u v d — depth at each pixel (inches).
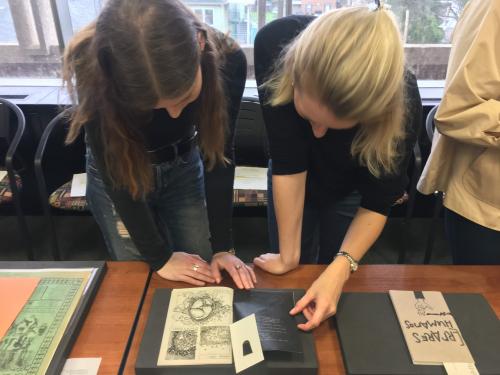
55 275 36.7
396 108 29.5
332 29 25.8
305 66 27.0
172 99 27.8
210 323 32.3
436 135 46.7
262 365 29.0
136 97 26.9
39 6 87.2
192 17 29.5
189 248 52.2
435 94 88.5
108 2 26.7
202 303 34.2
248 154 84.4
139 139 33.3
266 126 38.5
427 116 76.2
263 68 37.5
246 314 32.7
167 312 33.5
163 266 38.4
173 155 44.4
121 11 25.6
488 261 43.7
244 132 81.5
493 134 36.7
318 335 32.5
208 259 51.8
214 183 41.2
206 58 33.3
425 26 87.4
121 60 25.7
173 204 49.4
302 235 51.5
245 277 37.1
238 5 85.9
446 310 33.7
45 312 32.8
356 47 25.0
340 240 50.8
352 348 30.6
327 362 30.5
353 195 47.3
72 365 30.0
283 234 39.4
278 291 35.6
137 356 30.0
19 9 87.4
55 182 93.2
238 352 29.6
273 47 36.8
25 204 97.6
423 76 93.7
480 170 40.4
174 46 25.8
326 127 31.2
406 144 34.6
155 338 31.3
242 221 98.2
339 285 34.9
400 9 85.2
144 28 25.3
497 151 38.9
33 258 82.7
